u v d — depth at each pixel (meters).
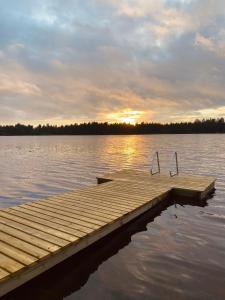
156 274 5.70
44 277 5.53
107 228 7.17
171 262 6.23
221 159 28.94
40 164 27.12
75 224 7.03
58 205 8.77
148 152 40.44
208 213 10.02
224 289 5.13
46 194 14.16
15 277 4.73
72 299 4.91
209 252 6.73
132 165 25.59
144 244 7.23
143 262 6.24
